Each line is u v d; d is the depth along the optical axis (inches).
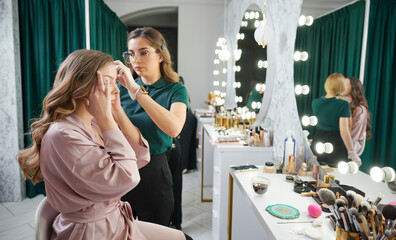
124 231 34.3
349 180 44.5
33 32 109.0
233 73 143.9
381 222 33.0
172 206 58.2
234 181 67.9
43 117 32.1
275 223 41.3
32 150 31.7
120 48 199.8
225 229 78.2
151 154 54.4
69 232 30.9
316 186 54.7
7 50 102.0
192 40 204.4
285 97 75.2
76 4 112.2
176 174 85.5
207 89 210.1
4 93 103.3
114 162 30.0
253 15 105.0
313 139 58.6
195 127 145.5
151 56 51.9
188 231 89.4
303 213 44.6
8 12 100.7
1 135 104.6
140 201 54.7
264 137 83.0
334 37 48.2
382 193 36.4
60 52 111.8
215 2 200.4
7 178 106.9
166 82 55.9
